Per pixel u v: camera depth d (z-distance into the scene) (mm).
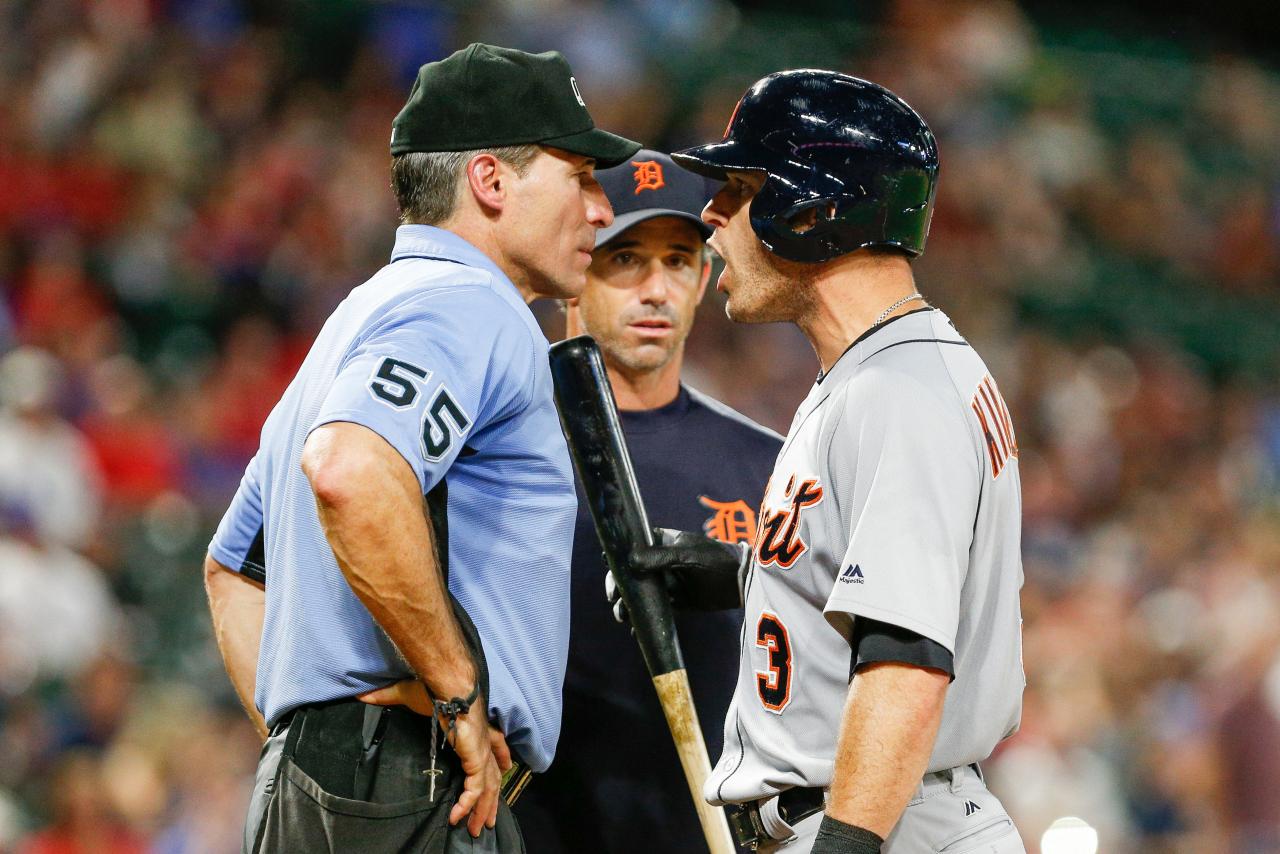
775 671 9094
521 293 9992
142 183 33844
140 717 24109
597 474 10891
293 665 9016
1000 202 41406
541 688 9320
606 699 11641
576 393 10984
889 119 9188
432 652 8445
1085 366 40312
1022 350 39719
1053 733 26797
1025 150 42406
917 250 9305
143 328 32375
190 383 31406
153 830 22516
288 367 32656
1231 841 25359
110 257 32750
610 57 37469
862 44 41125
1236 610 29016
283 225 34312
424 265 9391
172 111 34625
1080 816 25547
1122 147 43969
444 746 8891
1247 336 42656
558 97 9609
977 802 8953
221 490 29750
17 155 33062
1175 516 36438
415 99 9711
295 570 9078
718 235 9766
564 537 9453
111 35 35000
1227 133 45188
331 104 36656
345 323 9281
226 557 10344
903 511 8344
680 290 12062
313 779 8805
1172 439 39969
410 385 8391
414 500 8242
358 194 35500
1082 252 42281
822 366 9555
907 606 8188
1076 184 42875
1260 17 48156
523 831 11695
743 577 10414
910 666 8195
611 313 11930
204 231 33688
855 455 8656
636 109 37375
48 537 25891
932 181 9258
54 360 29750
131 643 25984
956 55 42531
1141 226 42969
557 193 9648
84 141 33875
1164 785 26422
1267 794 25453
